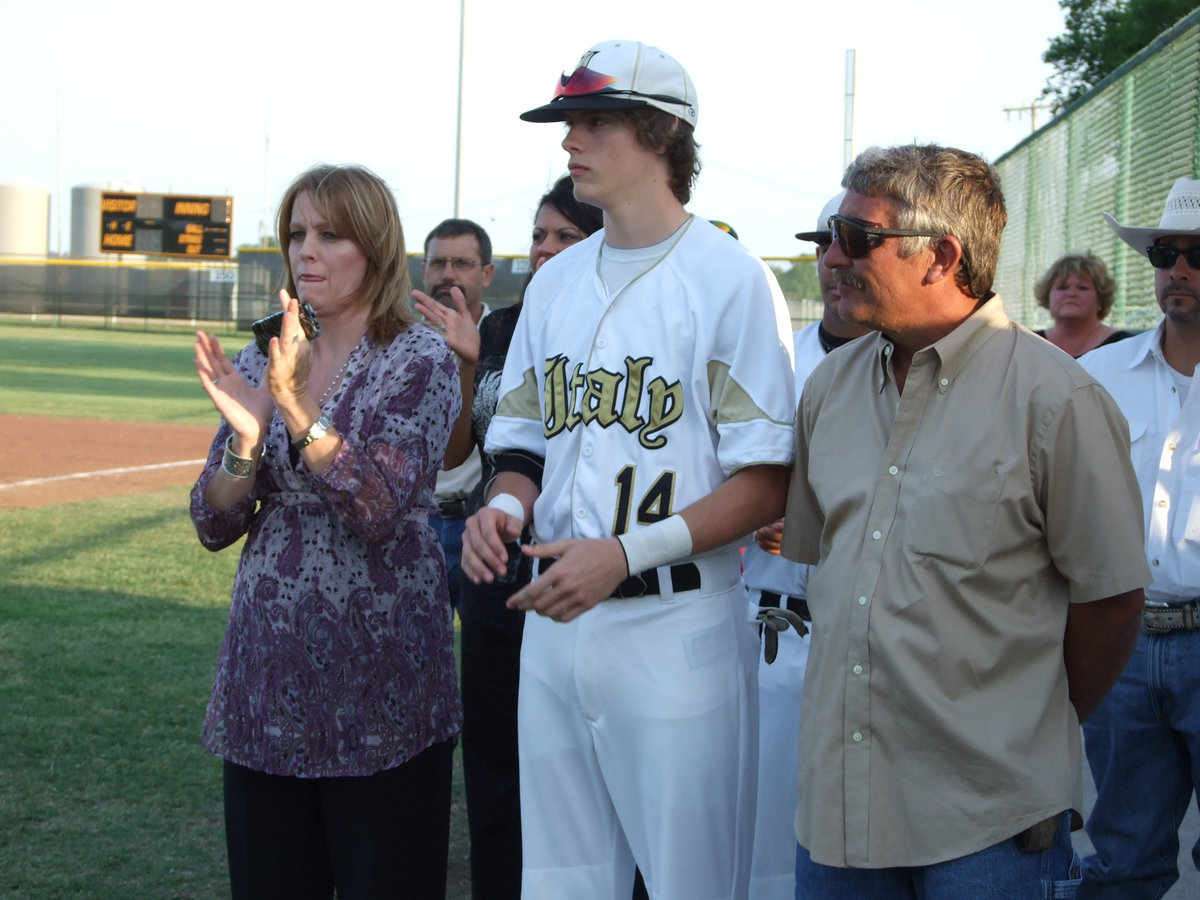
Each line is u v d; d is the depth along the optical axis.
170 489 11.52
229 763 2.74
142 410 18.66
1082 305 6.17
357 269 2.76
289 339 2.40
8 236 57.81
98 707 5.34
